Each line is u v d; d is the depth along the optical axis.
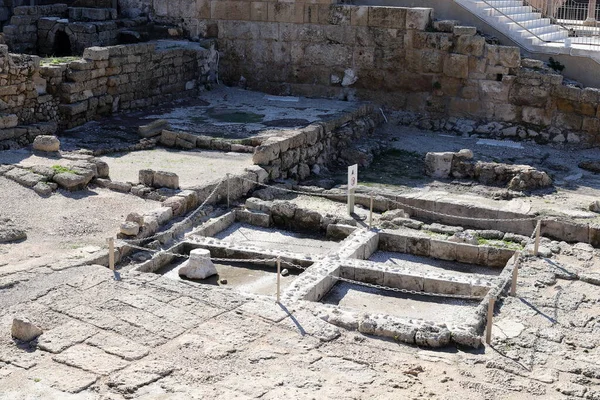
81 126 23.91
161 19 30.58
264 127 24.22
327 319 13.53
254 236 18.33
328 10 28.11
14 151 20.41
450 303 15.42
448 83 27.22
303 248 17.69
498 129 26.81
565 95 25.69
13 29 28.27
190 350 12.39
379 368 12.13
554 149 25.83
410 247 17.84
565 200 21.12
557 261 16.81
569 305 14.59
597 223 18.86
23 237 16.22
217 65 30.02
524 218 19.44
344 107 27.25
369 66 28.09
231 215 18.92
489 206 20.25
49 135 20.64
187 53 28.17
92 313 13.34
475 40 26.47
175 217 17.98
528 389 11.73
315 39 28.56
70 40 28.56
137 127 24.11
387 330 13.10
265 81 29.62
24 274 14.52
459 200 20.69
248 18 29.25
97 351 12.27
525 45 26.89
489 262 17.28
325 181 22.47
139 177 19.25
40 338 12.52
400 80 27.83
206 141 22.67
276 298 14.23
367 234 17.91
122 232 16.38
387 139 26.55
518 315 14.11
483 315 13.97
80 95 23.88
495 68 26.47
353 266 16.14
